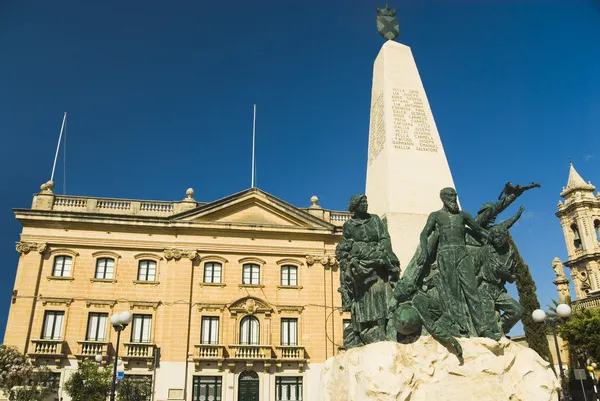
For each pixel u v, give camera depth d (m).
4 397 30.91
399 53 12.58
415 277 8.55
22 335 35.41
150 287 38.44
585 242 66.88
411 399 7.48
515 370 7.98
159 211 40.88
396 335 8.20
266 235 41.03
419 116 11.59
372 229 9.02
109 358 35.81
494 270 8.59
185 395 36.00
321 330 39.16
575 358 39.12
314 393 37.66
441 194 9.19
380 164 11.21
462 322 8.30
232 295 39.12
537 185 8.97
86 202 39.78
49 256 37.72
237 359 36.91
